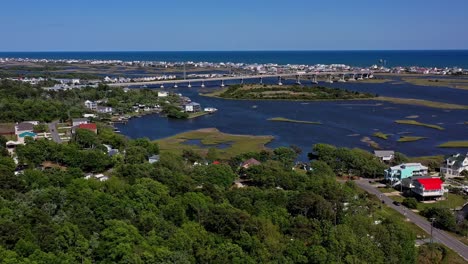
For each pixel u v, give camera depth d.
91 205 74.12
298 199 86.69
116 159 120.44
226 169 111.94
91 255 62.75
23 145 122.12
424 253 82.75
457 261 82.31
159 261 61.56
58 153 116.75
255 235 72.69
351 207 90.81
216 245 69.88
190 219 78.81
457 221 98.81
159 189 84.62
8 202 73.19
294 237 76.12
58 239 62.97
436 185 115.94
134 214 75.31
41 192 77.88
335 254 70.00
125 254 61.31
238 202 87.19
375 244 75.56
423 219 102.56
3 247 59.62
